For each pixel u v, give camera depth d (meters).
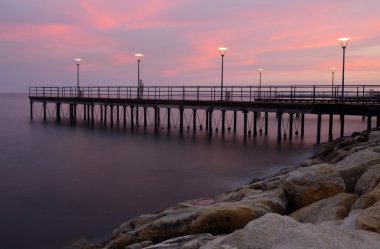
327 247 3.32
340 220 4.70
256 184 8.97
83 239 10.62
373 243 3.50
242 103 28.72
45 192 15.82
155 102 34.59
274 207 6.08
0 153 25.84
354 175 6.78
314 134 34.72
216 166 20.67
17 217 12.70
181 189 16.11
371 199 5.06
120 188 16.39
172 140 30.42
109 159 23.30
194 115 35.22
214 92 37.44
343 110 23.58
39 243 10.56
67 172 19.77
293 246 3.33
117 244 6.44
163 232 6.09
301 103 25.44
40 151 26.58
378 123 23.11
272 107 27.03
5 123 45.75
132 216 12.70
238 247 3.51
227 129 37.25
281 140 29.50
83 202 14.34
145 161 22.47
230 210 5.75
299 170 6.83
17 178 18.42
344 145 13.37
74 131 37.44
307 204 6.32
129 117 62.81
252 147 26.55
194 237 5.03
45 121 47.84
